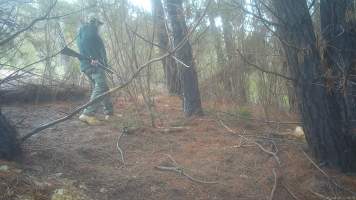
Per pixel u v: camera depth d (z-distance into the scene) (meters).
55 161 4.50
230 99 7.86
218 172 4.76
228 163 5.03
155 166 4.79
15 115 6.60
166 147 5.50
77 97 8.30
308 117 4.89
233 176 4.68
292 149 5.40
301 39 4.66
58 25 6.63
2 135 4.10
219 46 7.77
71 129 6.00
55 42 7.16
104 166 4.69
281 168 4.89
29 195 3.48
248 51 7.36
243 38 7.40
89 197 3.85
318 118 4.79
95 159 4.88
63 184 3.91
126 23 6.42
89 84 8.68
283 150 5.39
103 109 7.25
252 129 6.54
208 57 7.98
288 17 4.66
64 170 4.32
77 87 8.37
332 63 4.74
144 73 7.05
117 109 7.48
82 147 5.13
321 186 4.43
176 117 7.11
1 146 4.06
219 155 5.25
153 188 4.26
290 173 4.76
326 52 4.76
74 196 3.72
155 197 4.12
